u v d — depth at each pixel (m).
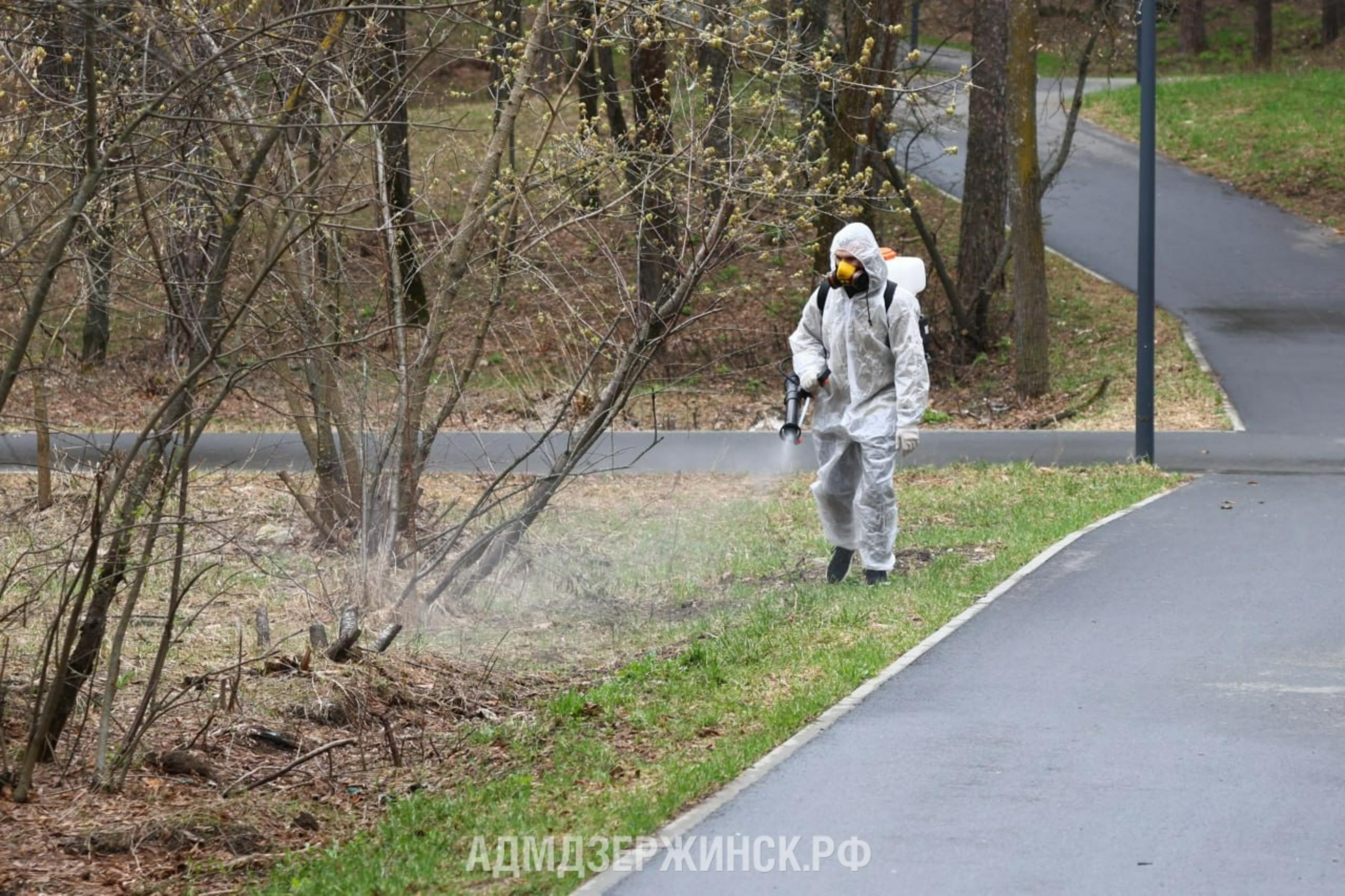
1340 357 41.53
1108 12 44.91
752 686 14.50
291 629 17.59
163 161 11.92
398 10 12.52
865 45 19.03
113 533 11.63
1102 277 53.28
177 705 14.31
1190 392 38.38
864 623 16.66
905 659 15.10
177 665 15.80
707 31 17.84
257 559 20.53
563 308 21.78
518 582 20.64
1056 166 44.94
